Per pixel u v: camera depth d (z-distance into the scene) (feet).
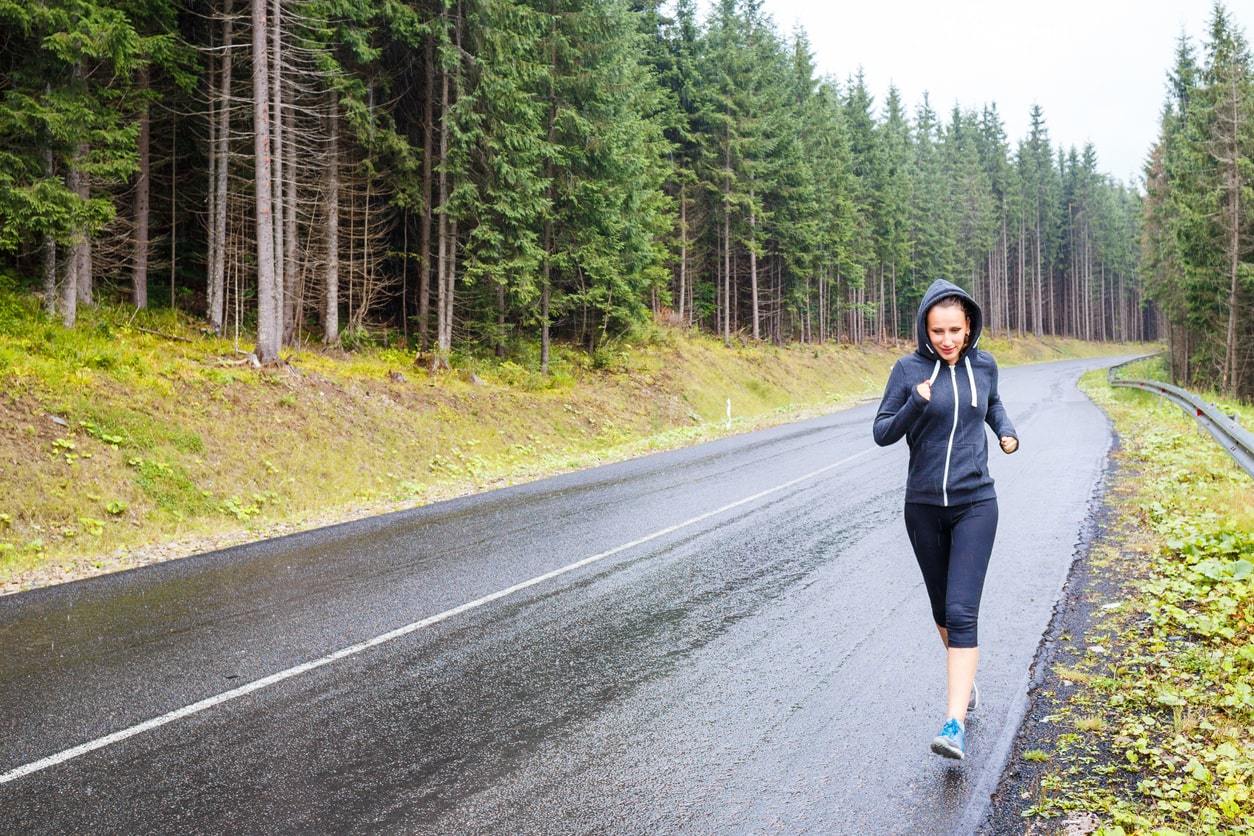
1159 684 14.19
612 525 29.86
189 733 13.39
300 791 11.45
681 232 119.85
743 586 21.52
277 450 43.57
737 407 100.42
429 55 68.74
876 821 10.39
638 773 11.78
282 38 61.82
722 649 16.92
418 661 16.56
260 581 23.12
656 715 13.79
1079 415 66.54
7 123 42.45
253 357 52.06
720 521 30.01
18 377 37.73
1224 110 104.94
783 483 38.27
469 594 21.30
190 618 19.75
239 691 15.14
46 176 45.03
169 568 25.00
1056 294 308.81
